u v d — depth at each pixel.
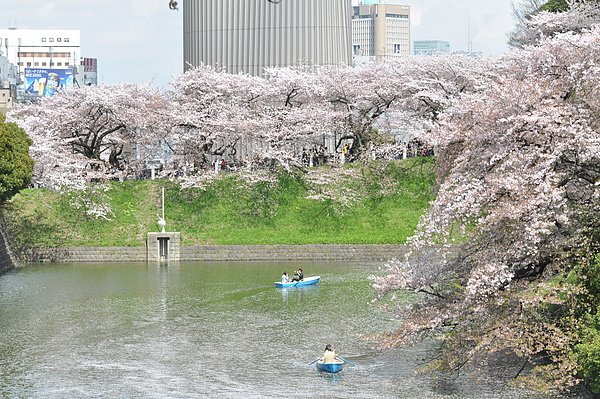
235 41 138.25
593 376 47.44
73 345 65.00
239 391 53.66
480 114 52.56
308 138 120.75
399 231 106.50
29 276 95.31
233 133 118.62
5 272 98.31
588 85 52.16
